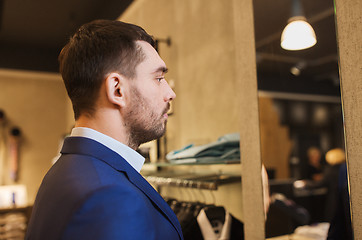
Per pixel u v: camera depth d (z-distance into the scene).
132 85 0.74
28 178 5.32
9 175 5.19
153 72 0.78
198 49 2.18
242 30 1.37
